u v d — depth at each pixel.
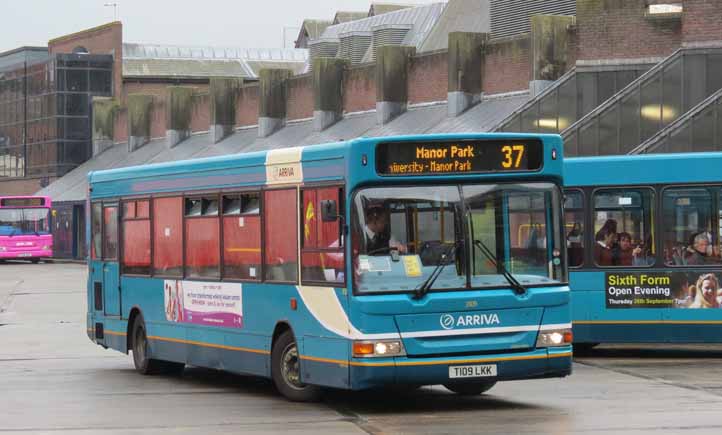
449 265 23.84
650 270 34.75
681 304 34.56
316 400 26.11
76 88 148.62
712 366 32.88
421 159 23.95
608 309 34.97
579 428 21.70
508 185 24.33
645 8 73.25
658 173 34.72
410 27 128.25
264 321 26.95
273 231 26.64
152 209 32.12
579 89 73.81
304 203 25.48
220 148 120.19
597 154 64.25
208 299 29.27
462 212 23.98
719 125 56.12
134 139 136.88
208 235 29.34
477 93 89.12
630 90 64.19
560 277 24.44
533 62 79.81
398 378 23.41
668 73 63.72
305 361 25.38
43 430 22.72
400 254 23.77
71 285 83.88
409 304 23.50
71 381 31.55
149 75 165.50
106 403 26.72
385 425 22.56
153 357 32.09
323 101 106.88
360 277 23.62
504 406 25.09
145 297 32.53
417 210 23.89
